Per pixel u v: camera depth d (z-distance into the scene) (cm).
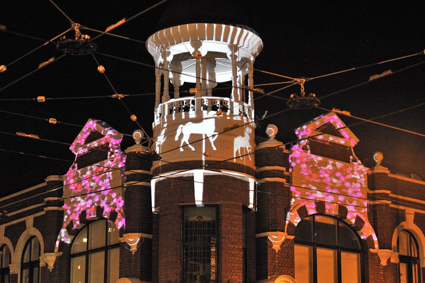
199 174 2234
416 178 2995
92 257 2611
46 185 2822
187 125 2286
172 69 2567
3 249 3127
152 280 2309
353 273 2569
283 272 2317
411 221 2745
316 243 2495
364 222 2589
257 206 2378
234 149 2292
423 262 2778
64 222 2705
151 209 2388
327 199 2498
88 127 2717
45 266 2738
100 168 2612
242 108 2362
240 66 2572
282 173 2377
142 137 2452
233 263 2208
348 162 2606
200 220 2258
